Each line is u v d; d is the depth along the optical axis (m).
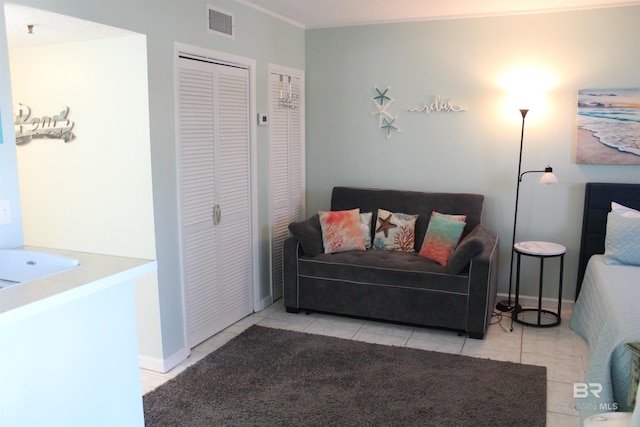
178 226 3.28
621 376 2.38
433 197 4.42
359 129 4.80
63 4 2.39
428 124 4.57
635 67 3.96
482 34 4.30
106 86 3.03
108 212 3.17
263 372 3.19
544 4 3.92
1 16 2.21
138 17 2.84
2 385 1.61
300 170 4.94
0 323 1.50
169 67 3.11
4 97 2.28
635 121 3.96
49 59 3.16
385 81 4.65
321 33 4.79
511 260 4.23
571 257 4.30
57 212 3.31
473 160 4.48
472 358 3.38
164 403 2.83
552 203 4.29
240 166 3.95
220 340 3.70
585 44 4.05
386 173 4.78
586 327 3.55
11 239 2.38
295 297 4.19
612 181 4.12
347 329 3.91
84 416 1.93
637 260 3.59
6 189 2.33
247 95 3.97
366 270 3.91
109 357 2.03
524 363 3.31
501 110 4.33
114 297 2.03
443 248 3.92
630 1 3.84
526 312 4.28
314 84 4.89
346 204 4.67
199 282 3.56
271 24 4.24
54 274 1.91
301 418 2.68
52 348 1.78
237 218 3.96
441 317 3.76
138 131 3.00
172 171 3.20
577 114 4.11
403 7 4.02
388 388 2.98
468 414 2.70
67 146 3.21
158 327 3.19
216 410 2.77
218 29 3.55
